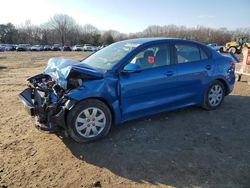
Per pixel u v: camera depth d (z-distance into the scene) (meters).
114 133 4.50
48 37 89.06
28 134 4.54
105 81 4.12
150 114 4.74
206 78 5.37
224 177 3.26
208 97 5.54
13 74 12.33
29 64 18.64
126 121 4.57
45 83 4.48
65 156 3.80
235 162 3.59
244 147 4.03
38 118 4.11
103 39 83.19
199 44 5.43
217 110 5.69
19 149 4.01
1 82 9.56
